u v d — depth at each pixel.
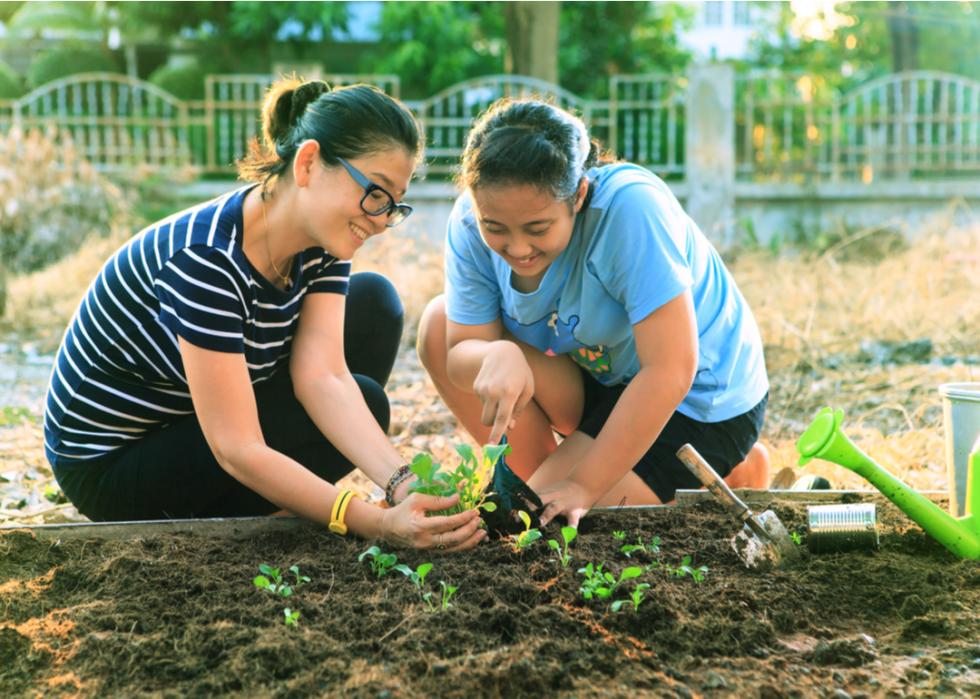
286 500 2.74
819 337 6.80
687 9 20.83
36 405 5.70
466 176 2.65
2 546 2.69
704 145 12.04
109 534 2.85
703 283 3.23
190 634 2.26
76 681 2.13
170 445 3.03
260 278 2.76
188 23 18.27
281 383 3.08
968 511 2.79
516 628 2.27
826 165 12.61
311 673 2.11
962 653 2.25
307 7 17.80
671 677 2.14
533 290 3.06
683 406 3.25
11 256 10.10
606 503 3.20
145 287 2.76
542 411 3.47
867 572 2.64
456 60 17.50
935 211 11.88
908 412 5.34
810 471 4.23
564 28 18.06
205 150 14.47
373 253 8.69
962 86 12.65
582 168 2.69
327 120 2.55
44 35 19.52
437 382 3.56
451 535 2.64
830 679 2.15
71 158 10.85
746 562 2.65
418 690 2.05
